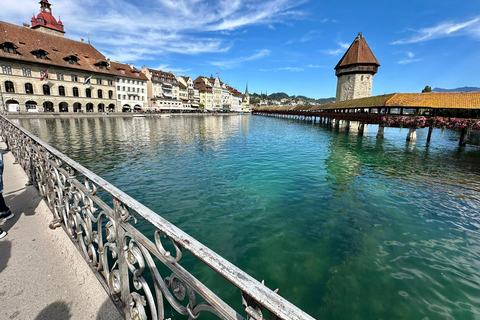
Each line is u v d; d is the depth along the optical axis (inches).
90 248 96.4
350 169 538.0
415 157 708.7
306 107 2701.8
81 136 970.7
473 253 226.2
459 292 174.6
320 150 778.8
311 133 1376.7
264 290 36.5
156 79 3267.7
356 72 1700.3
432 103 895.7
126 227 68.8
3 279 95.6
